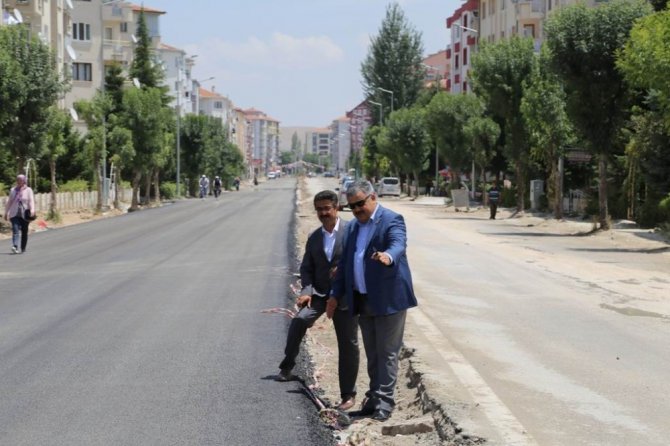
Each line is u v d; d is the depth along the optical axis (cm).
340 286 795
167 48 12712
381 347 764
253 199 7069
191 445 683
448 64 10800
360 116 19638
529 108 3938
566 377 937
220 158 10206
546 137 3944
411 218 4303
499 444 648
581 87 3198
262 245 2584
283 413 779
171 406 798
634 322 1330
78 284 1677
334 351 1081
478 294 1609
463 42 9450
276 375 927
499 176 6406
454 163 6347
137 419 754
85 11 7831
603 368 986
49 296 1511
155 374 924
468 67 9106
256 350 1053
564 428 731
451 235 3103
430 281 1777
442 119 6281
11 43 3384
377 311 752
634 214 3753
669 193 3366
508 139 4569
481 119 5328
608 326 1287
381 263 741
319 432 724
